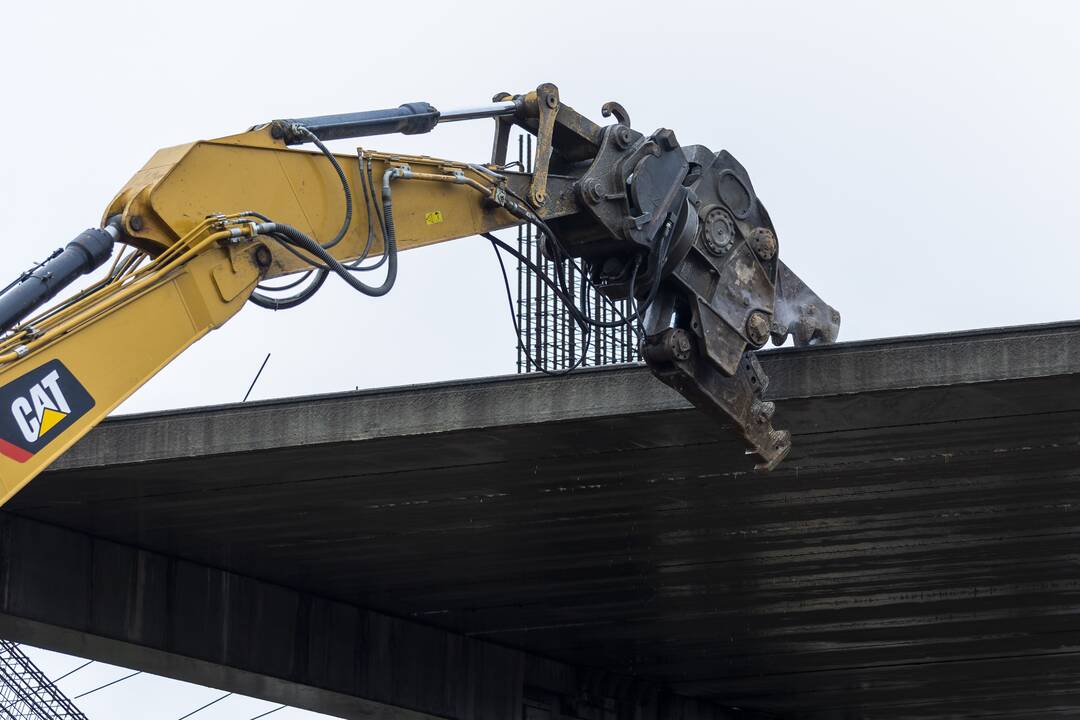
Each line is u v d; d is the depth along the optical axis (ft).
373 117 107.24
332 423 143.95
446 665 201.46
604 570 183.42
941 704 238.07
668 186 117.39
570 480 156.87
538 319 192.13
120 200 96.68
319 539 171.42
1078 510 165.27
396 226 107.76
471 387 141.69
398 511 164.35
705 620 200.75
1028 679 223.10
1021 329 131.95
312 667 185.88
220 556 175.63
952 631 203.41
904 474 156.35
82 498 157.79
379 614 195.00
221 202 98.73
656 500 163.22
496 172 113.50
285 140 102.22
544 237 116.67
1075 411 139.33
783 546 176.86
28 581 162.81
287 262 100.73
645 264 118.11
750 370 123.34
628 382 138.10
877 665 217.77
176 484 154.30
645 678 225.35
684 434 143.84
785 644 209.56
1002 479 157.17
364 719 202.49
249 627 180.96
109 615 168.76
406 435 142.00
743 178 122.83
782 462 153.17
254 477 152.97
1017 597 190.70
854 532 172.55
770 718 244.22
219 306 97.25
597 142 117.80
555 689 216.74
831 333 135.44
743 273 121.29
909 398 136.15
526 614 196.75
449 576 184.03
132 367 93.97
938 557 179.22
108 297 94.17
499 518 167.12
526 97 114.93
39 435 90.12
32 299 89.86
